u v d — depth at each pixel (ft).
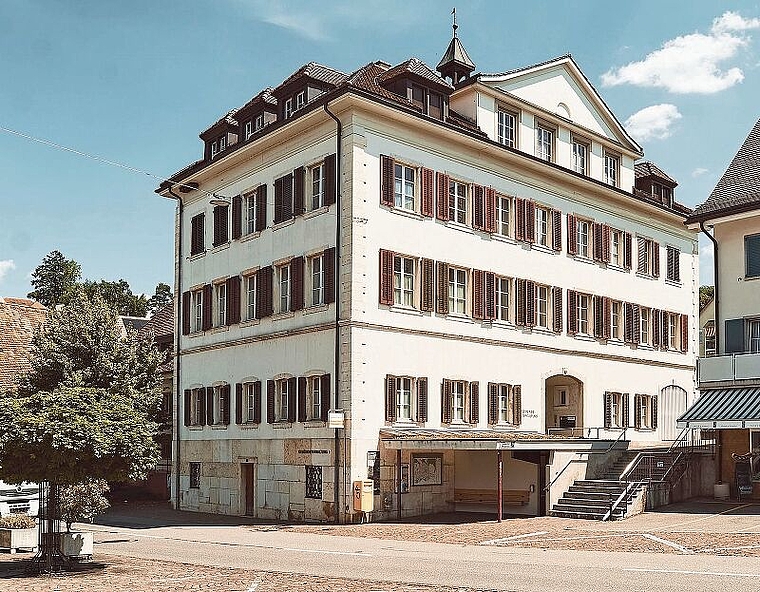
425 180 113.70
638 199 144.97
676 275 155.22
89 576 60.39
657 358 148.15
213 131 135.54
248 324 121.49
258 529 98.99
